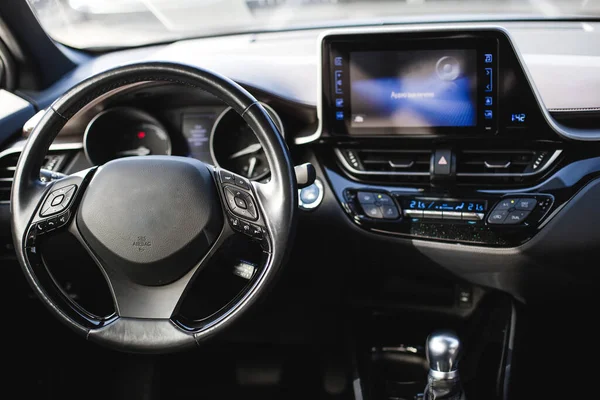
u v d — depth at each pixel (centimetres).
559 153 152
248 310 112
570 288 155
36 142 114
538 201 150
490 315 174
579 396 179
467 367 175
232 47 196
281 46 191
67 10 204
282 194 112
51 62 194
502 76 148
